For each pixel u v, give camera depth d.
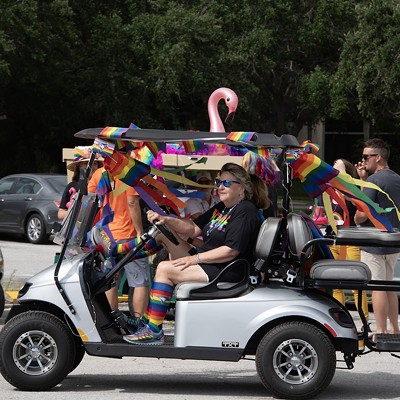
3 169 89.56
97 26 75.75
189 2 78.25
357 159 97.19
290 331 17.03
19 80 78.25
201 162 20.73
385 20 65.12
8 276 34.91
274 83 79.50
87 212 18.52
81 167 24.53
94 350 17.44
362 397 17.61
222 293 17.36
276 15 73.56
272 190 22.00
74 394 17.36
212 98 28.52
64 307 17.47
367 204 18.28
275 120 81.38
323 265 17.45
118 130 17.61
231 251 17.55
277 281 18.06
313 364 17.03
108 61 76.06
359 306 18.06
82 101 78.56
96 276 17.95
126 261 17.89
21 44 72.88
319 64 78.62
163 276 17.62
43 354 17.53
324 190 18.20
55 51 75.62
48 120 84.12
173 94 80.19
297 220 17.53
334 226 17.88
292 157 17.80
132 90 77.12
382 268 22.06
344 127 116.56
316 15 73.81
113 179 20.73
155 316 17.56
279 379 17.05
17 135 88.12
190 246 18.75
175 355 17.33
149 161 19.09
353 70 67.00
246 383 18.84
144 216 22.61
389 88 65.06
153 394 17.56
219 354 17.27
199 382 18.91
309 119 85.94
